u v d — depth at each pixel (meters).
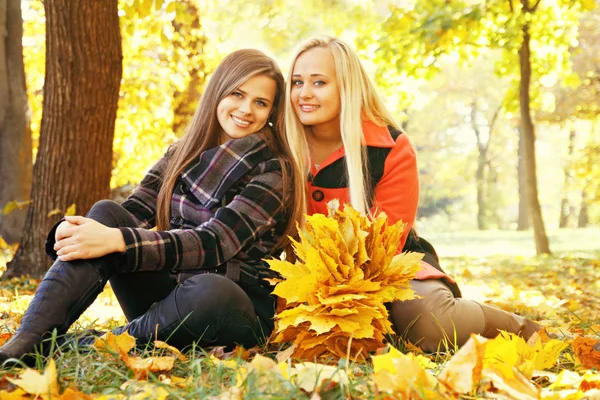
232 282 2.94
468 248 23.50
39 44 15.92
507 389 2.13
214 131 3.50
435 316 3.18
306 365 2.40
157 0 8.32
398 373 2.08
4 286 6.57
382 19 15.71
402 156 3.67
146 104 15.31
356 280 2.81
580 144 40.31
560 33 13.76
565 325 4.23
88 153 7.12
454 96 47.41
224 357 2.81
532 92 15.62
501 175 55.00
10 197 11.32
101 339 2.68
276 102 3.61
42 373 2.35
